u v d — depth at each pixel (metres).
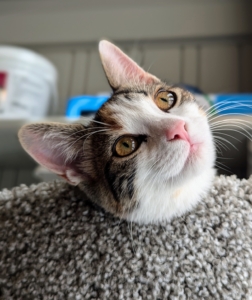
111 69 0.20
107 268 0.14
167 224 0.15
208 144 0.16
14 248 0.15
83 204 0.16
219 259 0.13
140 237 0.14
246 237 0.14
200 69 0.40
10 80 0.34
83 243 0.14
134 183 0.16
